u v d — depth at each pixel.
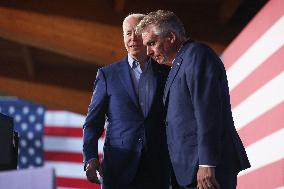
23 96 14.41
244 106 7.25
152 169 4.78
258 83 6.59
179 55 3.99
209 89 3.75
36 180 1.93
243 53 7.32
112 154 4.79
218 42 9.15
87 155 4.79
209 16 9.25
